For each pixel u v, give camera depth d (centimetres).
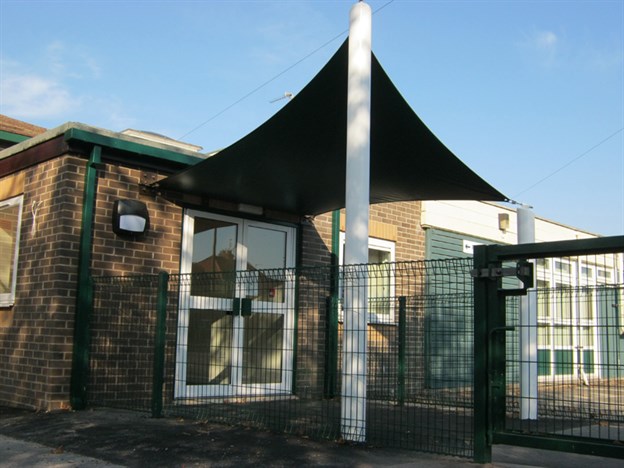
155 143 851
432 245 1315
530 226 906
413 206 1298
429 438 621
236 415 723
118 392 794
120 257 823
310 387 941
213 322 898
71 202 787
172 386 835
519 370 666
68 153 792
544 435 499
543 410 600
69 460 543
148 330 828
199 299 889
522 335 694
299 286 940
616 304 535
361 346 609
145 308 828
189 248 896
